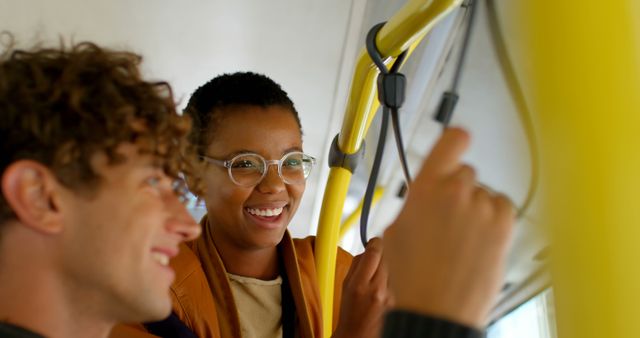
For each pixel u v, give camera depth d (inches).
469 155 31.5
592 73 16.9
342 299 41.3
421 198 19.9
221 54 93.5
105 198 26.6
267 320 49.2
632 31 16.9
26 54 29.1
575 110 17.0
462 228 19.2
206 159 48.8
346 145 54.7
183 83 100.9
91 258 26.4
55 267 26.6
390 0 69.0
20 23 88.1
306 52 90.1
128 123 27.2
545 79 17.7
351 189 93.7
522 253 24.1
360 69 44.5
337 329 40.8
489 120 28.0
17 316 26.0
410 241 19.7
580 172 16.8
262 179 48.1
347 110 50.4
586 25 17.1
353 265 43.2
